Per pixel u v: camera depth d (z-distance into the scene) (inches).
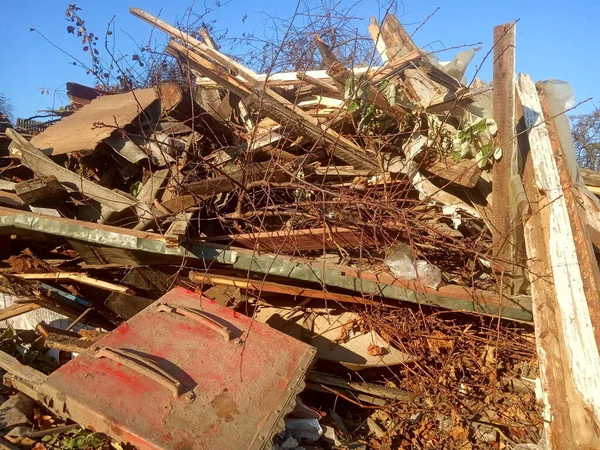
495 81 173.6
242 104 205.5
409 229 154.6
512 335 167.3
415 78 199.3
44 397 120.0
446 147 176.6
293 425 140.0
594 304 129.6
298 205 164.2
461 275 167.0
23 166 194.5
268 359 133.6
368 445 147.9
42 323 171.0
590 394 121.0
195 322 140.7
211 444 110.3
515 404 158.9
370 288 155.6
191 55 197.6
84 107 214.2
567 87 205.2
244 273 165.8
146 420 112.0
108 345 129.3
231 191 173.5
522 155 174.7
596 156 557.3
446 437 153.3
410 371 167.5
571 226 148.1
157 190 169.8
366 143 186.1
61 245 184.7
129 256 165.0
